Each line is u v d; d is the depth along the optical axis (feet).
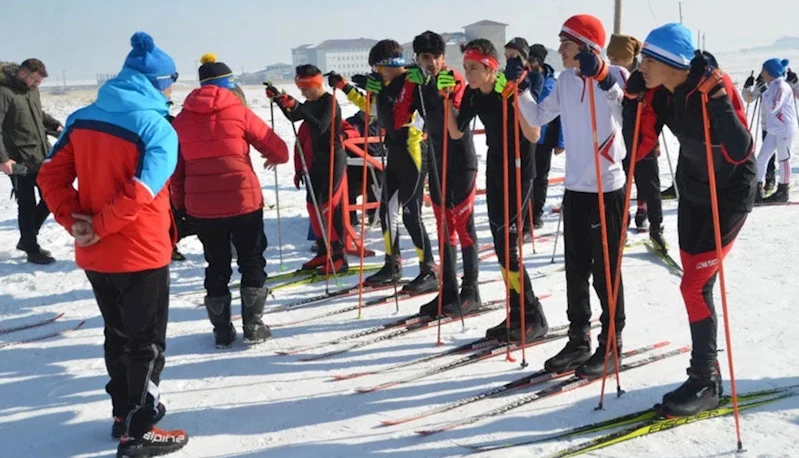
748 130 9.12
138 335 9.42
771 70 23.41
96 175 8.92
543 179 21.49
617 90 10.41
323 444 9.72
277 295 17.13
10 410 11.32
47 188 9.11
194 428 10.43
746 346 12.09
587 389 10.91
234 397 11.44
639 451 9.00
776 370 11.07
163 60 9.28
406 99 14.83
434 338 13.61
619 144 10.78
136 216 8.86
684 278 9.82
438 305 14.30
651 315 13.99
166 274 9.64
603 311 11.14
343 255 18.63
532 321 12.92
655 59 9.09
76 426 10.69
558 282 16.62
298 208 27.78
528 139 11.56
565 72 11.00
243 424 10.49
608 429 9.58
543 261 18.45
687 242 9.70
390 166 16.60
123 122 8.80
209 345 13.92
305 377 12.12
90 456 9.75
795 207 23.13
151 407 9.56
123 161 8.83
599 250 10.94
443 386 11.40
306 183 17.39
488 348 12.75
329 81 16.63
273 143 13.66
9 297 17.76
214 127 13.00
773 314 13.52
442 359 12.55
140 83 9.01
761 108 25.29
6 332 15.20
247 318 13.74
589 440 9.30
